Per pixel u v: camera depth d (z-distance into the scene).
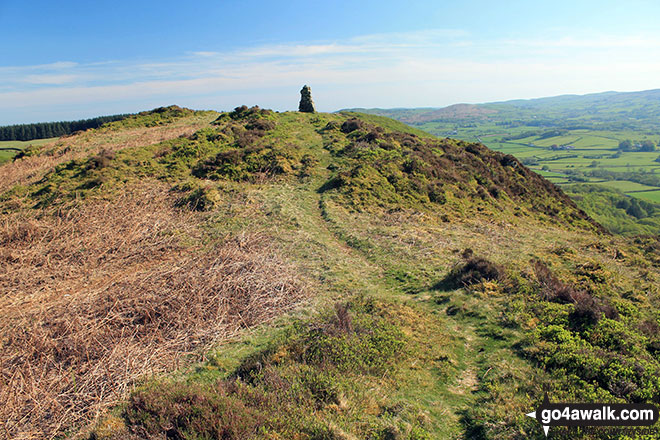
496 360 8.42
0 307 11.70
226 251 14.75
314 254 15.48
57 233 17.47
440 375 8.05
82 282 13.30
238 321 10.43
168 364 8.60
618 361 7.45
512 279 12.41
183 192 21.95
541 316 10.00
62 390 7.75
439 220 21.12
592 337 8.67
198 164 26.66
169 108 51.59
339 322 9.57
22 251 15.73
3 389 7.73
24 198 22.78
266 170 26.19
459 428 6.45
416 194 24.17
